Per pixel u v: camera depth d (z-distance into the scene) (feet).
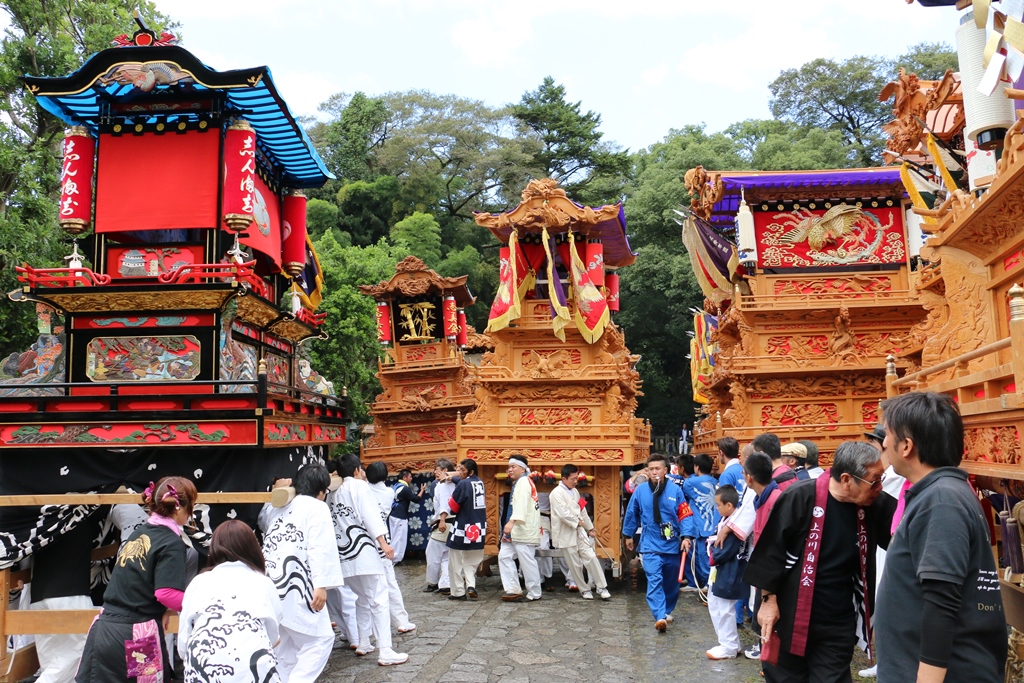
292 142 27.45
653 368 119.24
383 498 30.37
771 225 46.37
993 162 24.48
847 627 12.73
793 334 45.68
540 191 41.22
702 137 138.51
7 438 21.04
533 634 28.27
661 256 112.27
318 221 125.59
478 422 41.88
